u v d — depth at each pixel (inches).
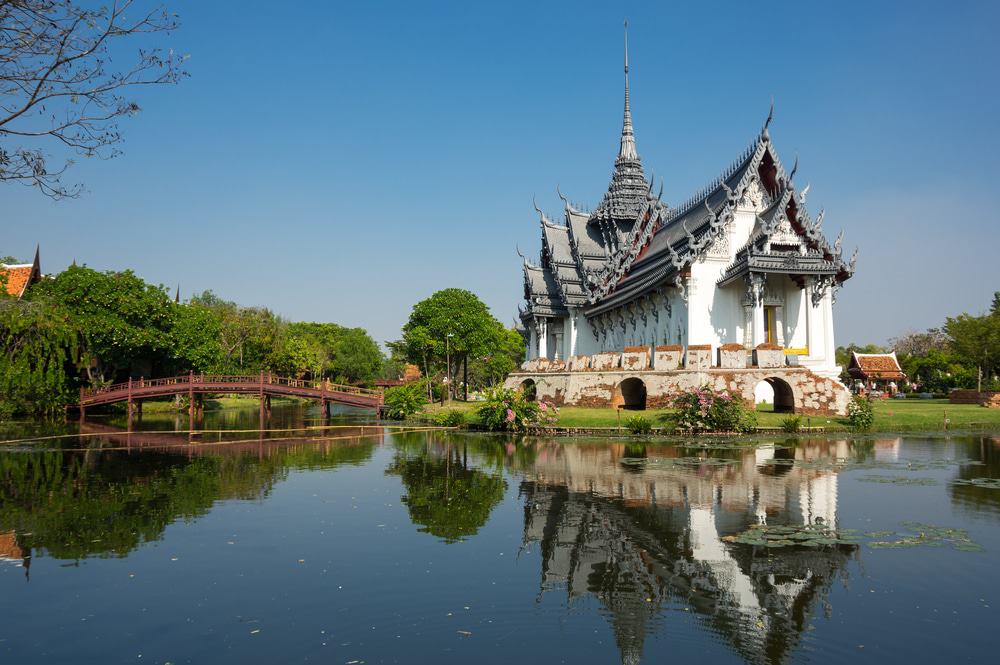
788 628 404.8
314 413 2524.6
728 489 784.9
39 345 1838.1
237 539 617.3
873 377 3041.3
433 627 417.1
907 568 501.4
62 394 1968.5
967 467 916.0
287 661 376.2
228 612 446.3
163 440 1482.5
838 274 1728.6
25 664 377.7
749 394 1487.5
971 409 1653.5
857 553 538.3
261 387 1879.9
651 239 2397.9
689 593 464.8
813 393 1461.6
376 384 3646.7
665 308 1916.8
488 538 606.5
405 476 944.3
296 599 466.6
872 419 1346.0
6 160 453.1
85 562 555.2
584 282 2571.4
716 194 2028.8
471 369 3708.2
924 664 358.9
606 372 1701.5
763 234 1742.1
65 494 842.2
